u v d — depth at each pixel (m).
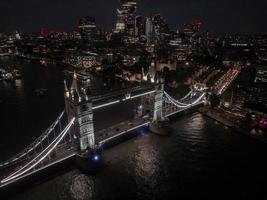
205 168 86.19
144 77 125.69
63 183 79.38
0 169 79.19
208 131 117.06
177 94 189.75
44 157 80.94
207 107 150.50
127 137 111.38
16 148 101.12
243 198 71.62
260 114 127.44
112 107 150.50
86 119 89.06
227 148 99.56
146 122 118.06
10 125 125.19
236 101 148.88
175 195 73.06
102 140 97.56
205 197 72.12
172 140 107.94
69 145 94.12
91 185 78.12
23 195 74.06
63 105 157.75
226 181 79.12
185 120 133.00
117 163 90.12
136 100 163.25
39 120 132.25
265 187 76.19
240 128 117.31
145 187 76.75
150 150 99.19
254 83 172.88
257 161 89.94
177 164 88.88
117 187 77.06
